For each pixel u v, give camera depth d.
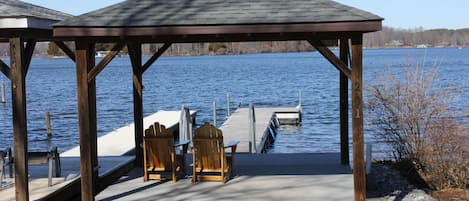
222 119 22.98
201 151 7.67
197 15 6.17
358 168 6.10
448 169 8.42
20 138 6.13
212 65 76.88
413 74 9.62
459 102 18.20
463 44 105.50
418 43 110.44
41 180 7.52
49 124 18.86
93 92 7.72
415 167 8.97
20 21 5.88
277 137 17.69
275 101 29.81
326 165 8.77
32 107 27.94
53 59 144.38
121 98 32.25
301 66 68.38
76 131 19.83
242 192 7.07
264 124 17.11
